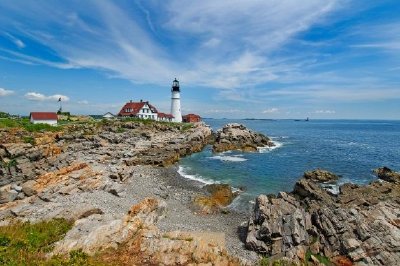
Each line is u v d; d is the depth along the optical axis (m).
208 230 28.78
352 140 114.81
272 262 22.98
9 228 22.66
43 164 45.91
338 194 36.91
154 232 22.44
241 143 83.56
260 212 27.89
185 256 19.31
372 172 54.81
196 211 33.94
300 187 35.62
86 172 39.84
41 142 57.28
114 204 32.22
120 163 55.59
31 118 82.00
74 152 57.31
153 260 18.66
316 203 31.42
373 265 23.08
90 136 69.12
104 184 37.44
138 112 120.56
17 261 16.55
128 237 21.56
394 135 145.12
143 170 53.28
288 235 25.47
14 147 48.34
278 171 54.94
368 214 28.80
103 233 21.27
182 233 22.89
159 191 39.59
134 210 28.92
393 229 26.30
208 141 91.25
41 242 20.50
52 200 32.44
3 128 61.44
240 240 27.11
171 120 131.50
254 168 57.34
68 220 25.50
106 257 18.80
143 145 69.56
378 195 35.72
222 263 19.41
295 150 82.06
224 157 69.50
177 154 66.06
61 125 78.75
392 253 24.05
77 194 34.06
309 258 23.86
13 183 38.00
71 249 19.20
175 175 51.09
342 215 27.45
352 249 24.20
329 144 98.44
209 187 42.88
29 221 24.89
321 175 49.03
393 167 60.03
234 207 35.84
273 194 37.78
